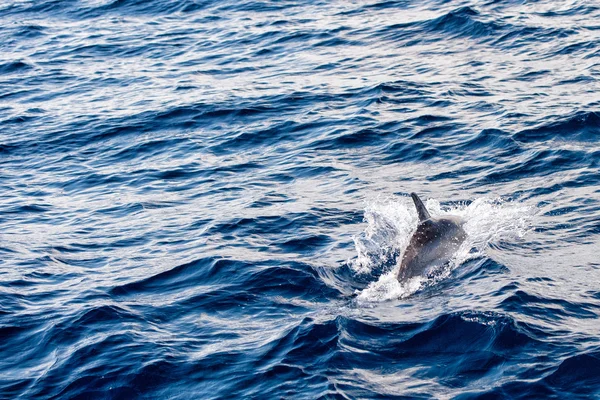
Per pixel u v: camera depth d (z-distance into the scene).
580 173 18.45
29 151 25.02
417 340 12.06
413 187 18.97
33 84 32.94
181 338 12.81
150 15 43.50
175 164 22.53
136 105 28.55
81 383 11.72
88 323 13.48
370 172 20.34
